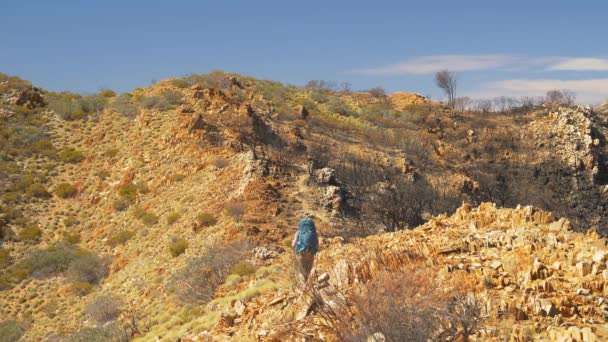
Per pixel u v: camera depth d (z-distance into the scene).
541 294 8.56
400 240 12.38
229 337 10.80
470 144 76.38
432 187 57.78
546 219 12.13
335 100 89.25
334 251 13.11
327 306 8.96
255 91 81.56
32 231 44.88
